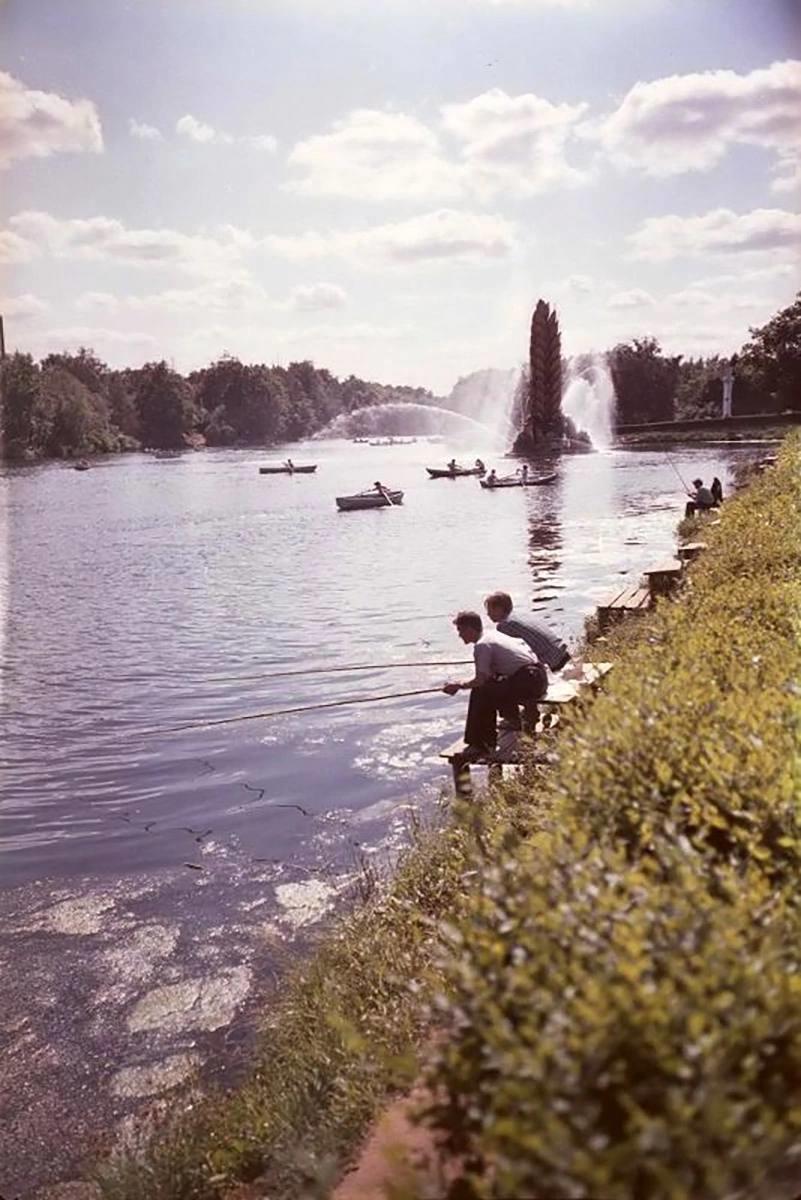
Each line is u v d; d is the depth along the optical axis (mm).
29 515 53938
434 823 8227
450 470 72688
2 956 7355
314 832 9430
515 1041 2461
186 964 7113
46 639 20797
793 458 21953
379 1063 4262
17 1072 5945
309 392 183000
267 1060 5621
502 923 3002
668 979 2520
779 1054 2533
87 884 8594
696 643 6176
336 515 47969
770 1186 2285
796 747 4082
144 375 138875
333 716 13375
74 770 11820
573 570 26156
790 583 8281
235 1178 4730
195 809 10289
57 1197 4879
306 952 7031
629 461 72625
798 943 2943
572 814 3965
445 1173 3086
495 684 9148
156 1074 5859
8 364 107188
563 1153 2164
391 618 21000
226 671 16906
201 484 74500
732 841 3660
